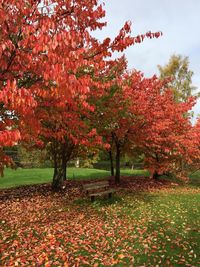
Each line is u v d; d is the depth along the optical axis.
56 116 9.28
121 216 10.89
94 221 10.12
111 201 13.35
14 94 4.93
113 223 9.94
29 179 21.89
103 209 11.89
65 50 5.84
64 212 11.39
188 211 12.05
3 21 5.83
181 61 34.84
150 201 13.77
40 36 5.35
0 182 20.62
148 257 7.23
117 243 8.09
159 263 6.91
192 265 6.85
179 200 14.37
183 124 20.14
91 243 8.05
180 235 8.88
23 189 16.86
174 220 10.53
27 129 7.27
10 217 10.66
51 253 7.25
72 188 16.73
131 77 17.56
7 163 9.00
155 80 18.67
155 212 11.64
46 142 15.48
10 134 5.07
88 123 13.59
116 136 18.42
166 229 9.41
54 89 6.29
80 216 10.72
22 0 6.09
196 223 10.27
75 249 7.60
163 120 18.58
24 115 6.44
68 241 8.14
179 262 6.95
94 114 14.80
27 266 6.59
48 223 9.80
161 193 16.31
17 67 6.46
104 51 7.11
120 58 13.06
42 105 8.16
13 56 6.21
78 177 23.33
